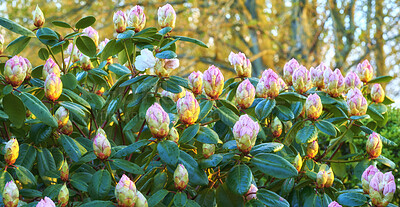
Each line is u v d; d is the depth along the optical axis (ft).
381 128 6.03
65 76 4.21
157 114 3.47
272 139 4.42
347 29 24.90
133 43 4.32
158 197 3.53
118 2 24.84
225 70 28.12
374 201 3.65
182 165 3.49
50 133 3.88
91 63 4.65
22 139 4.23
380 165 5.78
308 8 25.90
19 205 3.46
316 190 3.98
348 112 4.24
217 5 25.48
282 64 26.78
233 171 3.57
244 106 3.95
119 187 3.31
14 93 3.71
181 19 26.48
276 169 3.49
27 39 4.24
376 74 25.29
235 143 3.82
